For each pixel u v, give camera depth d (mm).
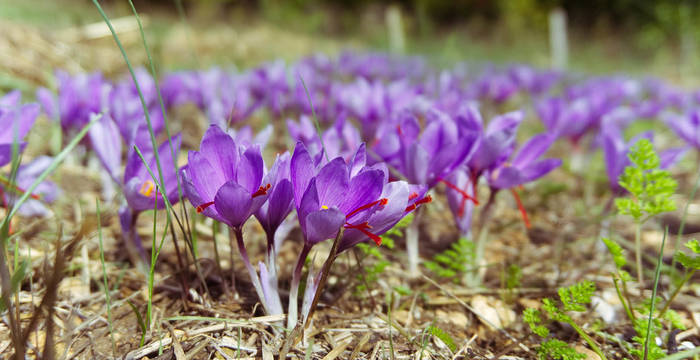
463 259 510
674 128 716
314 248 553
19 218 532
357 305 492
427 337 454
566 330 489
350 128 519
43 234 516
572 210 754
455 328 485
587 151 917
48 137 760
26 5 1892
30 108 458
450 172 480
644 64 3883
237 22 3166
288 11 3473
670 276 542
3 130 453
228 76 921
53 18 1688
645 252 614
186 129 946
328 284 503
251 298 477
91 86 591
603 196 831
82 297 467
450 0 4832
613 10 5020
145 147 446
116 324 449
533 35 4477
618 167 547
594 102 862
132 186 440
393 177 501
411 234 527
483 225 521
